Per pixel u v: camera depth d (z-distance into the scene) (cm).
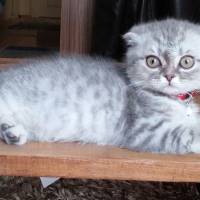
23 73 58
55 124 55
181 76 52
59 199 68
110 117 55
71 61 60
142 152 50
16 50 120
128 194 70
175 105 54
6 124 52
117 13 75
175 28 55
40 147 50
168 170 47
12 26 173
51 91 55
